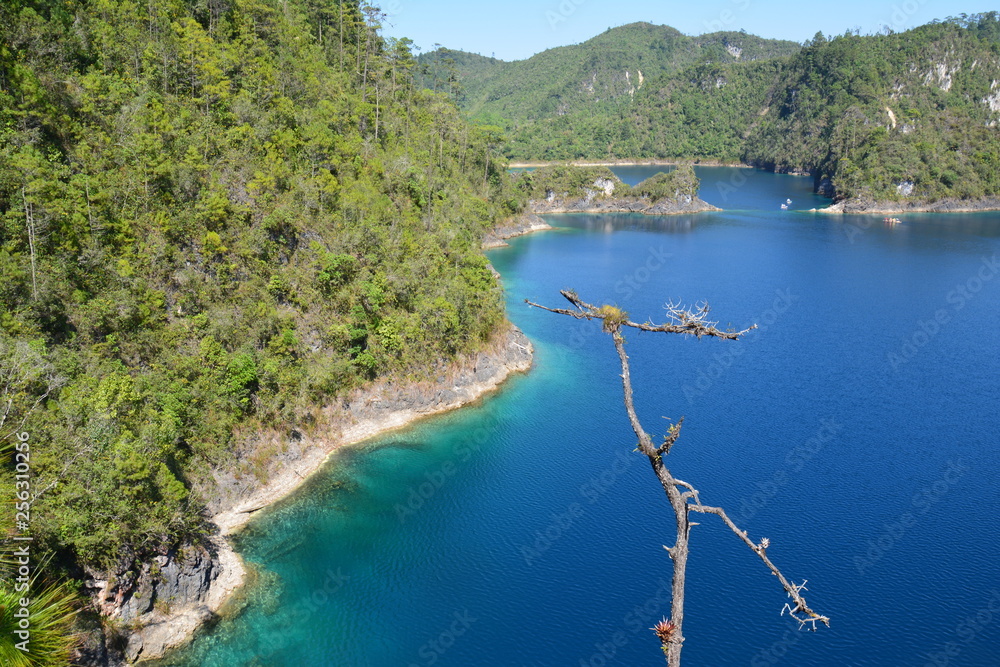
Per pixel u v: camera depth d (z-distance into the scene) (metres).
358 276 79.88
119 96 72.06
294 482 65.00
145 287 63.00
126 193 65.62
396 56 149.50
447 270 91.88
